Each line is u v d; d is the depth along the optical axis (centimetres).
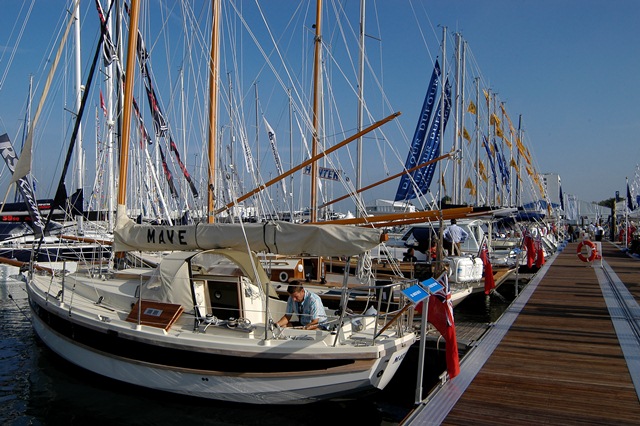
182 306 729
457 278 1166
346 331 691
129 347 734
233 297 765
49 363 921
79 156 1692
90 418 707
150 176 1468
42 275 1134
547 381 654
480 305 1477
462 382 652
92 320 768
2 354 995
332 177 1397
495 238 2442
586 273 1847
